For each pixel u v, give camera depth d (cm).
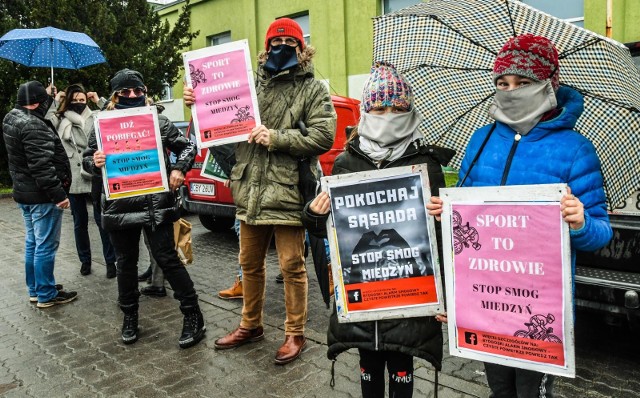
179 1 1706
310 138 319
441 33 231
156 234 367
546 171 184
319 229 225
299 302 350
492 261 185
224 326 411
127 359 357
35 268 456
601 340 365
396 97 212
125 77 370
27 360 358
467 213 188
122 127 357
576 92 189
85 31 1146
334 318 227
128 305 384
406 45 242
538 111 183
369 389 228
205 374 332
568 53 194
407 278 210
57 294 473
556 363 177
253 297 367
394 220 210
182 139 383
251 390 310
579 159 180
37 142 423
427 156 219
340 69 1239
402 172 208
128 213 359
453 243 192
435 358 215
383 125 213
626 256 304
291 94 329
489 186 186
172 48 1321
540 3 938
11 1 1270
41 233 453
